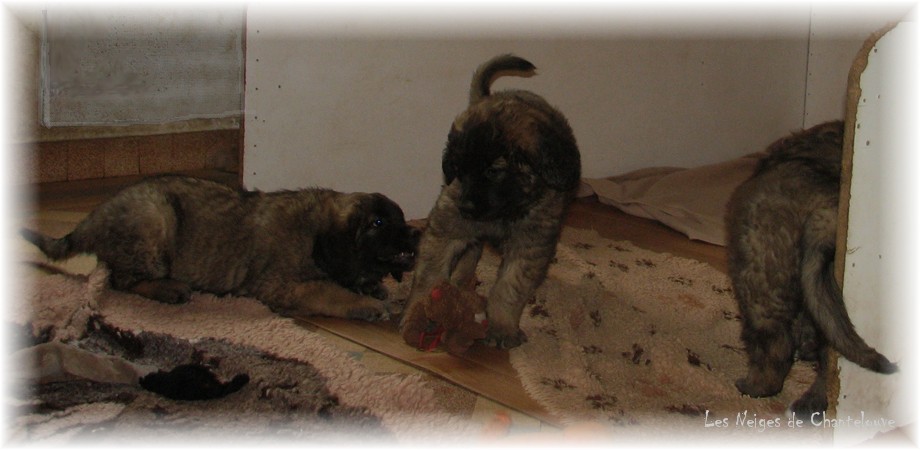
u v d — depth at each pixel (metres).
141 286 1.94
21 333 1.75
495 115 1.72
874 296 1.51
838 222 1.51
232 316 1.89
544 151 1.70
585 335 1.87
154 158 2.68
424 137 2.53
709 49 3.05
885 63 1.45
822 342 1.62
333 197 1.99
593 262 2.26
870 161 1.48
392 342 1.83
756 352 1.64
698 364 1.78
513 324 1.81
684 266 2.26
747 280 1.60
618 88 2.89
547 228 1.77
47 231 2.19
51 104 2.32
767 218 1.57
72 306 1.84
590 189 2.83
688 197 2.72
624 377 1.72
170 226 1.94
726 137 3.20
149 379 1.61
